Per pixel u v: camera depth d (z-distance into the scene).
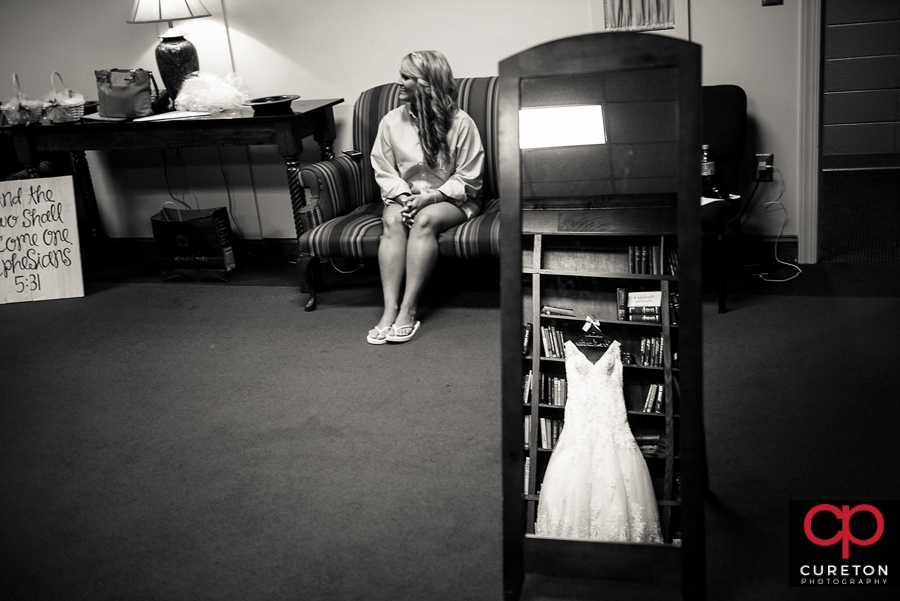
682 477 1.57
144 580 1.93
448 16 3.74
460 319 3.37
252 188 4.29
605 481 1.83
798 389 2.55
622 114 1.71
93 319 3.69
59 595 1.90
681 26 3.47
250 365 3.08
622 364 1.91
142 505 2.23
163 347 3.31
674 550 1.61
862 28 5.31
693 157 1.45
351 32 3.89
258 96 4.12
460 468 2.30
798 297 3.28
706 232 3.09
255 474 2.34
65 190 3.94
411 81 3.17
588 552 1.65
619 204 1.78
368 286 3.86
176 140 3.72
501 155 1.53
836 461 2.18
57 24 4.24
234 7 3.99
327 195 3.48
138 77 3.72
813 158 3.51
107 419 2.74
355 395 2.78
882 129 5.48
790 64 3.43
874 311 3.08
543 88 1.76
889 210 4.38
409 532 2.03
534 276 1.87
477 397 2.70
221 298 3.84
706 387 2.62
